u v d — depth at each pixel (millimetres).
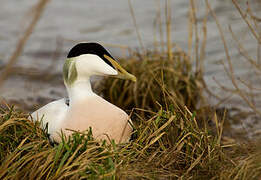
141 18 17281
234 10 16438
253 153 7434
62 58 14805
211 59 13648
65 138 6824
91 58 7125
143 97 10570
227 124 9891
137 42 15281
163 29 16188
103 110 7160
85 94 7242
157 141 7609
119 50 14820
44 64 14195
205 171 6969
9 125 7164
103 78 11539
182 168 7148
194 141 7387
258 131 9398
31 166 6520
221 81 12273
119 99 10961
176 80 10836
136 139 7289
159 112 7551
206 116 10391
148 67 10883
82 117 7090
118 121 7195
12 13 18500
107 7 18734
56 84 12844
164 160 7094
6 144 7082
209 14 16406
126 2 19047
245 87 11734
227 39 14578
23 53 15031
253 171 6715
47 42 15938
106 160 6484
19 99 11484
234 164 7035
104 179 6141
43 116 7457
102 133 7074
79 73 7207
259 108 10617
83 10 18703
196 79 11297
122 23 17109
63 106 7543
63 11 18688
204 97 11297
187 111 8102
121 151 6812
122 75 7184
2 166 6484
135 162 6867
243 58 13273
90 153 6590
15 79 12883
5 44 15805
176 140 7418
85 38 16109
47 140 6984
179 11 17375
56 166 6422
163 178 6766
